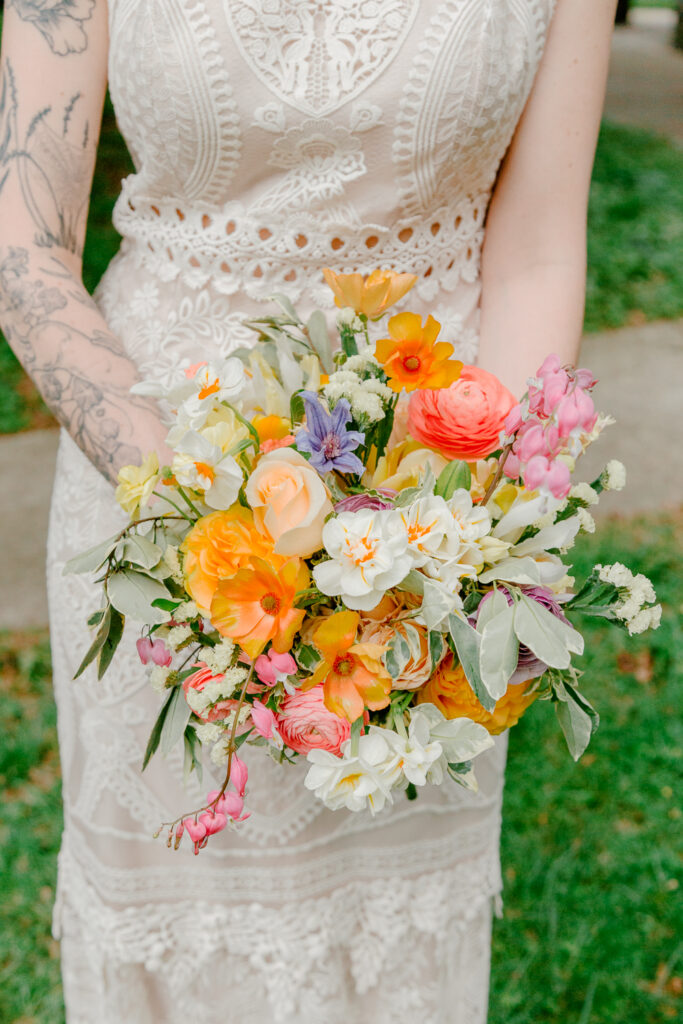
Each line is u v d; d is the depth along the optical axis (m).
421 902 1.51
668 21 17.41
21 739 2.87
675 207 7.07
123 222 1.36
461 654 0.84
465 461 0.92
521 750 2.77
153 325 1.31
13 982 2.24
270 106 1.16
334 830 1.44
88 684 1.38
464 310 1.36
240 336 1.29
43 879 2.48
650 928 2.31
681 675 3.00
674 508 3.93
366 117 1.17
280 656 0.84
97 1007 1.57
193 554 0.86
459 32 1.15
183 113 1.17
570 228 1.34
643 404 4.73
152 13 1.14
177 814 1.39
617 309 5.73
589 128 1.31
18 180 1.21
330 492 0.92
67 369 1.19
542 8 1.24
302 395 0.92
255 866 1.42
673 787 2.67
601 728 2.85
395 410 1.04
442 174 1.24
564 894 2.39
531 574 0.85
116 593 0.89
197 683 0.88
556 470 0.81
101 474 1.22
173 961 1.48
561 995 2.18
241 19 1.13
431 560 0.84
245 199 1.24
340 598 0.88
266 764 1.36
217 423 0.90
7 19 1.25
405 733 0.89
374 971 1.54
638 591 0.92
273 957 1.47
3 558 3.72
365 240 1.26
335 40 1.15
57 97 1.21
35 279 1.21
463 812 1.51
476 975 1.63
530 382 0.86
